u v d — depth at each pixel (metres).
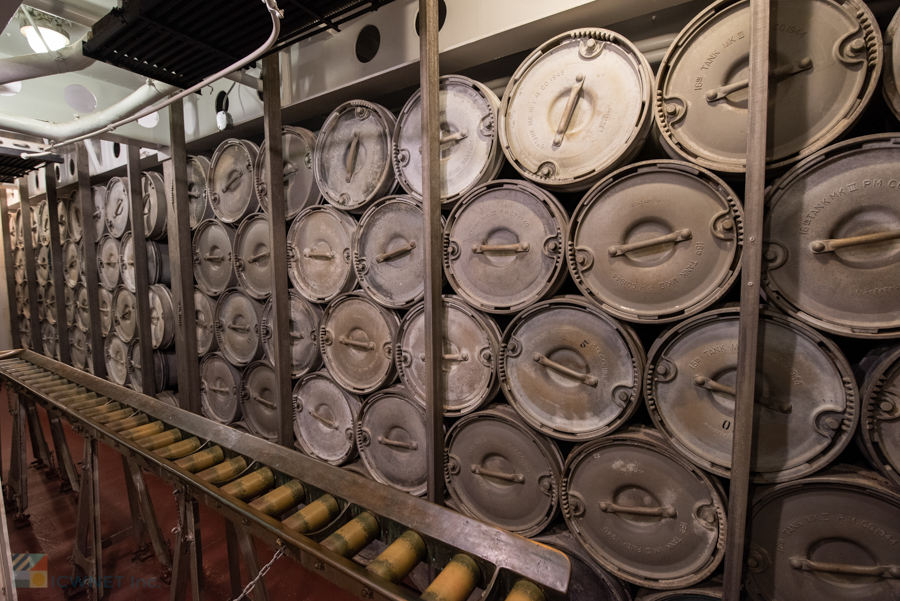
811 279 1.40
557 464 1.97
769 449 1.51
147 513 2.16
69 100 3.72
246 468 1.86
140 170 3.91
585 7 1.77
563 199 2.20
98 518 2.23
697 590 1.67
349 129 2.56
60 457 3.29
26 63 2.37
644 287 1.68
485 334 2.13
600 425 1.84
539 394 1.98
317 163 2.67
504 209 1.99
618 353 1.78
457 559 1.32
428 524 1.45
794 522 1.49
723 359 1.56
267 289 3.10
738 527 1.46
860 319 1.34
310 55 2.61
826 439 1.42
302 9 1.87
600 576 1.88
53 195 5.27
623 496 1.82
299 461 1.80
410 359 2.43
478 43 2.04
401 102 2.84
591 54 1.76
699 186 1.55
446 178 2.17
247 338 3.30
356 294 2.60
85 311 5.27
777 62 1.41
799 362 1.44
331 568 1.32
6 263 6.34
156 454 1.89
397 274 2.44
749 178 1.35
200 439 2.11
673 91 1.60
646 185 1.64
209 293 3.50
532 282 1.96
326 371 2.86
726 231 1.51
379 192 2.46
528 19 1.87
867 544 1.39
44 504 3.20
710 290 1.55
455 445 2.28
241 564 2.55
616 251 1.69
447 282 2.37
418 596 1.16
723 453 1.58
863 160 1.30
